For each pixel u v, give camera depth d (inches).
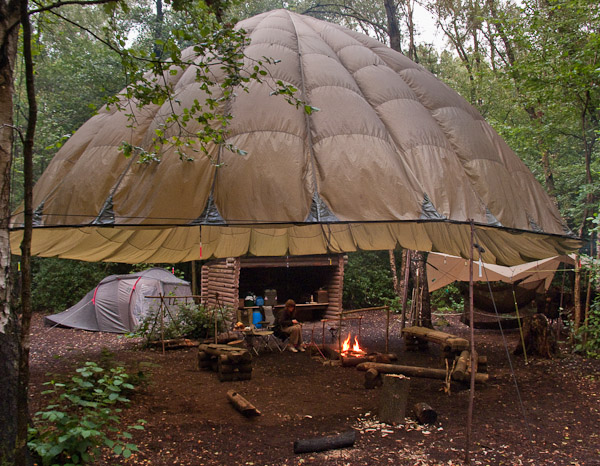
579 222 649.6
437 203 270.5
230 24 174.1
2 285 119.6
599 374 312.2
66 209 264.4
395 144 291.3
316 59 325.7
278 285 655.8
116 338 485.4
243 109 281.6
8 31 122.6
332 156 269.9
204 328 466.6
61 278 687.1
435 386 284.5
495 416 224.7
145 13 768.3
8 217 122.5
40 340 474.3
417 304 484.1
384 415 216.7
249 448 182.2
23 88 479.2
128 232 358.0
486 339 480.1
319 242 424.8
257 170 259.4
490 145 329.7
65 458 139.0
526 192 323.9
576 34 433.1
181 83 315.6
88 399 203.3
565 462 169.9
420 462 168.9
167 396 255.8
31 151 111.0
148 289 526.6
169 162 263.7
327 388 282.5
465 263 491.8
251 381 299.0
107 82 738.2
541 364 347.9
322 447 179.9
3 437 116.4
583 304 452.4
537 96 460.1
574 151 720.3
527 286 513.0
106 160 273.1
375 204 257.6
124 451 137.3
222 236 417.1
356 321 607.8
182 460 169.2
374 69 338.3
